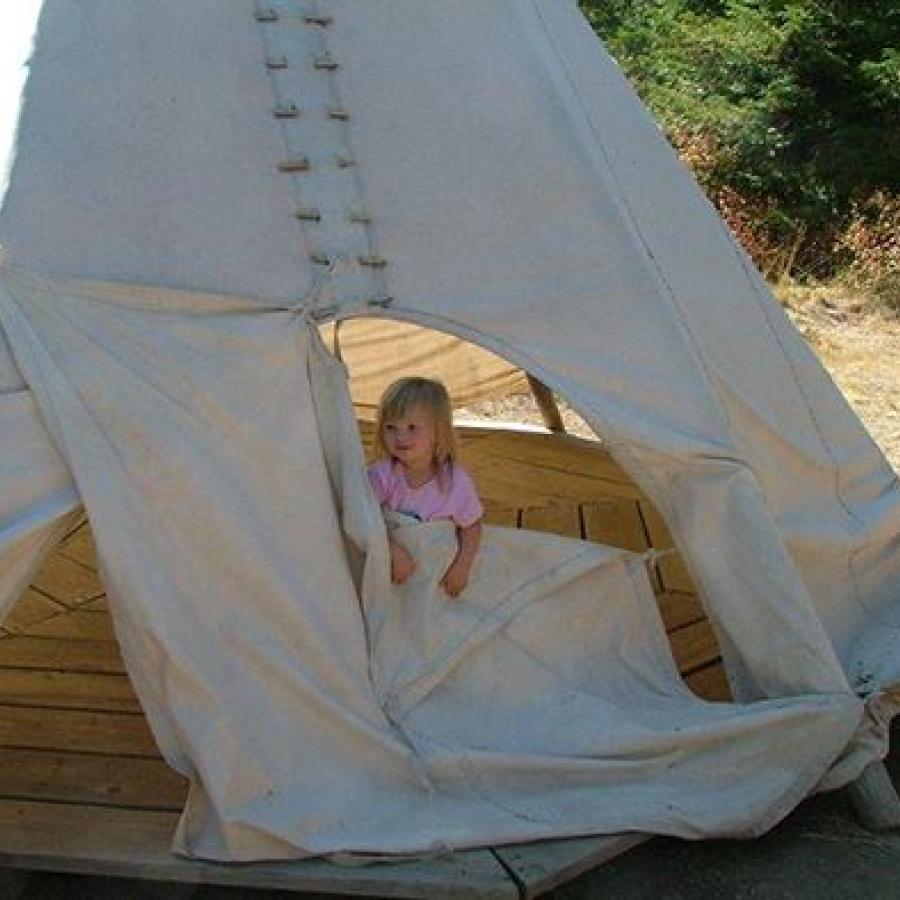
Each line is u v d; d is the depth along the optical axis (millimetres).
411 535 3299
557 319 3521
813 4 12414
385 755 3158
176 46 3471
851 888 3232
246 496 3119
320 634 3143
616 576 3582
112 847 3041
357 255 3424
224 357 3174
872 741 3449
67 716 3729
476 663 3359
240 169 3396
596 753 3271
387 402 3336
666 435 3457
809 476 3863
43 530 2959
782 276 10578
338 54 3648
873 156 11984
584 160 3727
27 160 3205
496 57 3793
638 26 13664
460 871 2971
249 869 2959
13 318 3023
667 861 3330
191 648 2980
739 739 3307
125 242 3201
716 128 12117
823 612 3766
